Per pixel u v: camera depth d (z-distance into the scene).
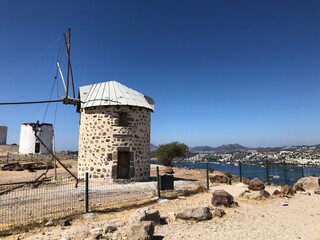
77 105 23.50
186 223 10.05
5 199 14.55
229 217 11.00
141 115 22.95
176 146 40.66
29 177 25.98
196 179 24.92
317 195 16.97
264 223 10.32
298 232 9.23
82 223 10.11
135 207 12.57
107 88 23.16
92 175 21.31
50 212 11.70
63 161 45.25
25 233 8.95
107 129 21.47
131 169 21.47
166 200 14.06
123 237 8.26
